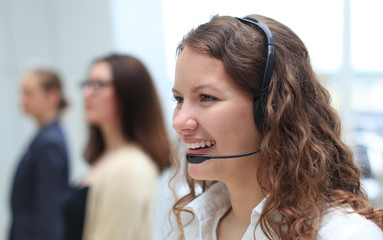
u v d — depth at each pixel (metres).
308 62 0.68
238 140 0.62
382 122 1.51
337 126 0.69
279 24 0.67
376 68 1.54
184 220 0.81
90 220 1.33
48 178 1.86
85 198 1.37
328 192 0.62
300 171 0.60
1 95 2.94
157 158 1.45
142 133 1.43
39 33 2.79
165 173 1.55
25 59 2.86
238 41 0.62
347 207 0.60
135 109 1.43
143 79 1.44
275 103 0.61
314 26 1.58
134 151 1.38
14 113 2.97
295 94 0.62
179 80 0.64
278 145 0.61
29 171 1.89
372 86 1.55
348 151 0.67
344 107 1.56
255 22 0.66
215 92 0.61
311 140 0.62
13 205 1.92
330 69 1.58
